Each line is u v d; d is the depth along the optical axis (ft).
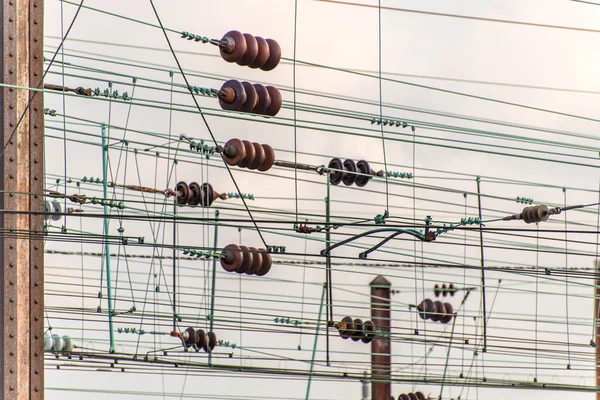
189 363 132.87
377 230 107.76
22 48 104.37
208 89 111.75
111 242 111.24
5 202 102.78
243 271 123.95
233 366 135.64
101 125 124.88
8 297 102.12
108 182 134.21
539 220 128.77
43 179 105.09
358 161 139.95
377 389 183.62
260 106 112.68
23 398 101.86
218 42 110.63
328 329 138.92
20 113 103.71
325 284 157.99
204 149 126.82
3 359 101.45
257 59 112.16
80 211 130.82
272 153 114.11
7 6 104.12
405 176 144.77
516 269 126.41
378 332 149.69
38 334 103.55
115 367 131.75
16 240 102.94
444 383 165.68
